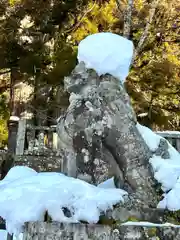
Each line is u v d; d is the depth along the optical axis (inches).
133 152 130.1
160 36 554.6
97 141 130.6
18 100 550.6
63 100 487.8
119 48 131.9
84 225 113.1
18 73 540.7
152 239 113.0
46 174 129.3
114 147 130.6
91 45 131.6
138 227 113.6
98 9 550.0
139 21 545.6
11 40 530.0
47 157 309.3
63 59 506.3
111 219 115.8
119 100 131.2
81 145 132.6
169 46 561.3
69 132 134.4
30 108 537.3
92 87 131.3
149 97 531.5
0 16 541.3
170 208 123.0
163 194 127.2
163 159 134.9
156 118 515.5
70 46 527.8
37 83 523.2
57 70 494.0
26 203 118.0
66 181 121.2
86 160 132.8
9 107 565.6
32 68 516.1
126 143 130.1
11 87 559.8
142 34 502.6
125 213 118.7
